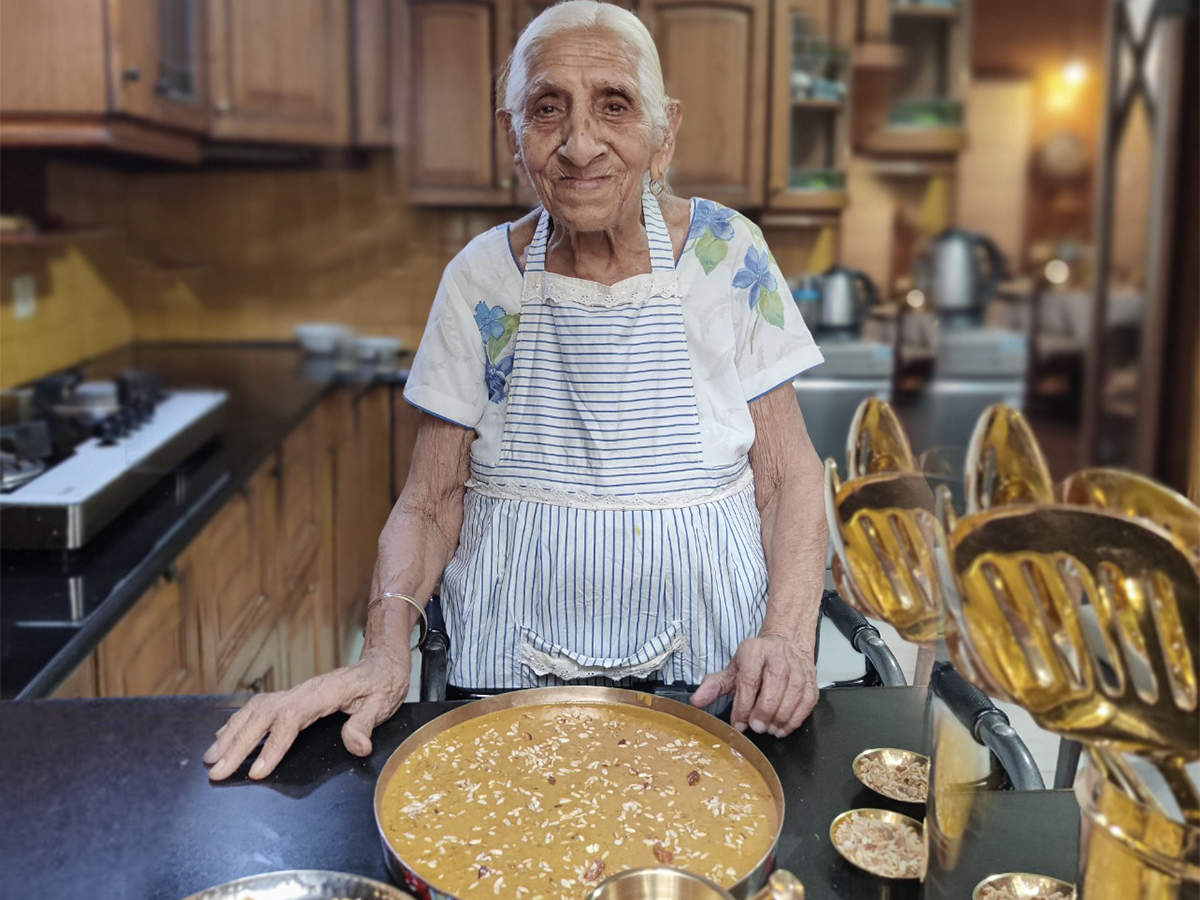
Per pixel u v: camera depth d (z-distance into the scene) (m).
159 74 2.57
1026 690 0.51
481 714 0.91
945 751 0.66
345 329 4.11
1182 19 4.42
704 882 0.57
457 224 4.06
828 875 0.70
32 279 2.88
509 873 0.70
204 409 2.45
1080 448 4.85
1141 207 4.76
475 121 3.88
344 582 3.37
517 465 1.14
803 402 3.55
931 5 4.36
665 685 1.14
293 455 2.76
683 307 1.12
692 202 1.16
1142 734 0.49
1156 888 0.51
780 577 1.08
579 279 1.10
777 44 3.87
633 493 1.11
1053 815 0.66
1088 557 0.49
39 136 2.30
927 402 4.00
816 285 3.77
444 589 1.19
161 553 1.63
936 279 4.23
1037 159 5.07
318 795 0.80
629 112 0.98
